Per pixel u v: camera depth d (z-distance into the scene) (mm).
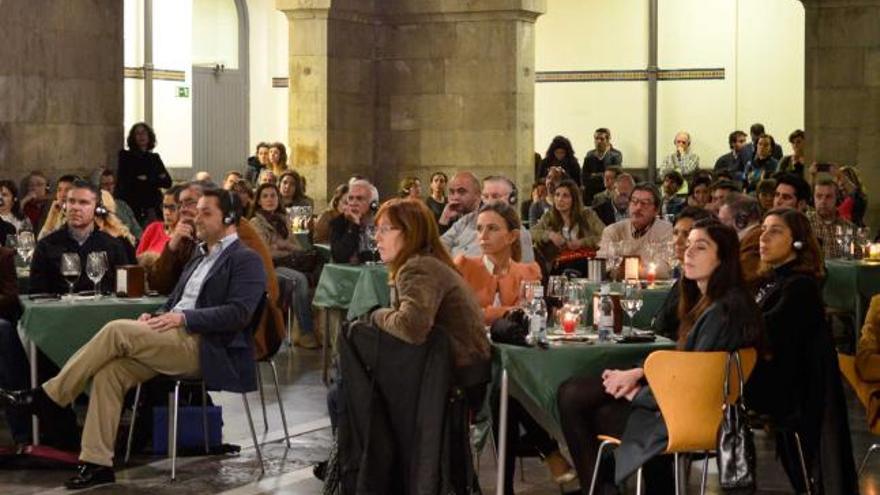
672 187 16859
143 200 15570
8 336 8719
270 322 8648
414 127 18750
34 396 8141
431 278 6781
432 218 7031
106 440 7910
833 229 12078
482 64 18453
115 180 15602
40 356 8859
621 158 22562
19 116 14734
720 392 6328
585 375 6934
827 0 18156
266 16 25875
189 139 24375
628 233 10180
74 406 9922
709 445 6359
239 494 7773
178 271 8977
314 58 18141
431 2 18562
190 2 24219
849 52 18188
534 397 6914
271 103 26047
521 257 8727
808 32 18281
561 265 11469
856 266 11211
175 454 8055
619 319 7465
